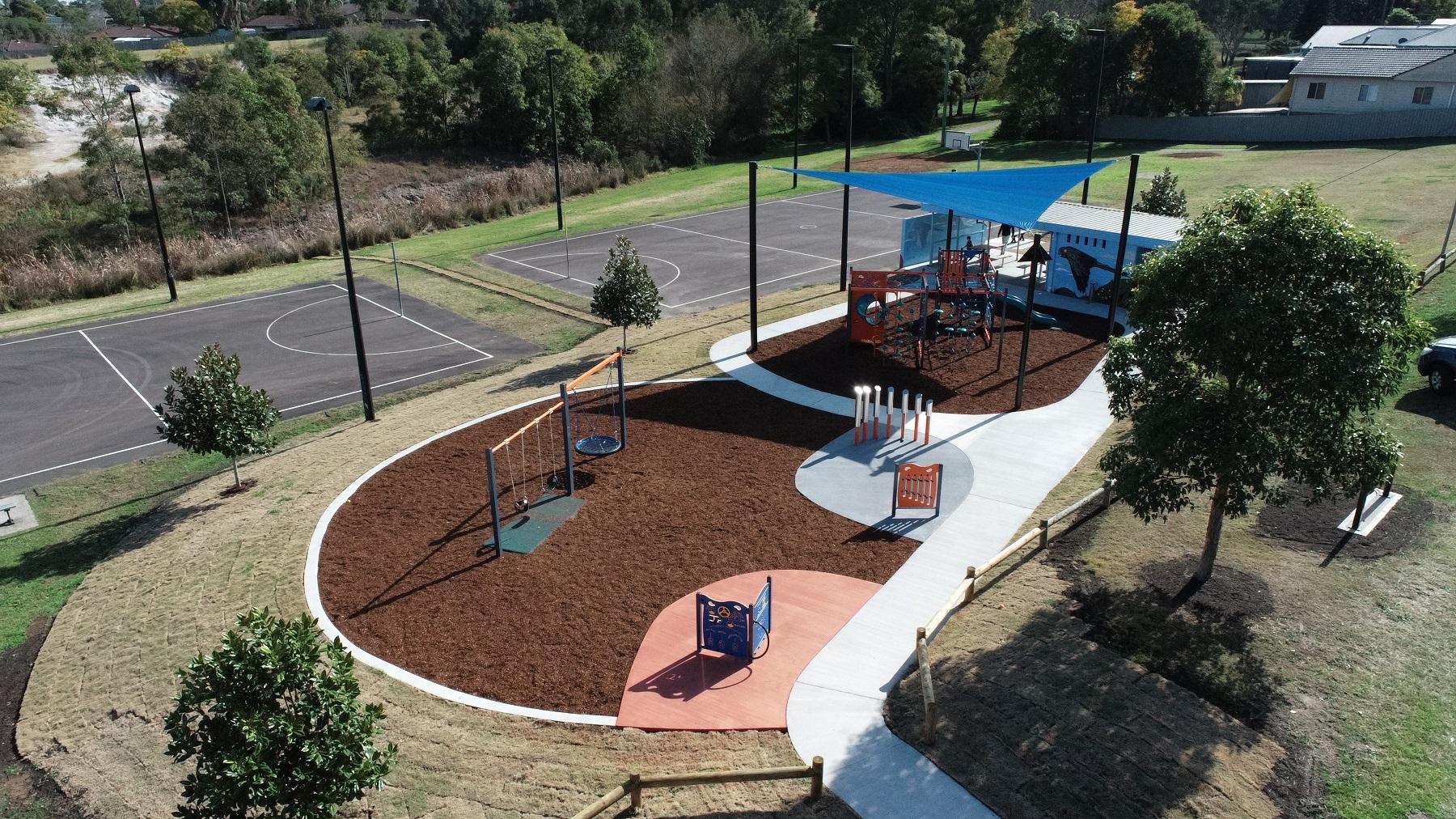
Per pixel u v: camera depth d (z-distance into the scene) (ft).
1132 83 210.59
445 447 65.72
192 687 27.66
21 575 53.42
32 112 211.00
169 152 182.60
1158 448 37.35
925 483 53.52
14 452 71.72
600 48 295.69
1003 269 105.70
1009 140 224.12
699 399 72.43
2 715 41.04
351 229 156.15
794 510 54.03
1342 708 35.24
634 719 37.09
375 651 42.27
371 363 88.99
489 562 49.65
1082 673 37.83
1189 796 31.42
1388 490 48.93
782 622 43.16
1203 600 42.29
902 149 225.35
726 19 253.24
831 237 135.03
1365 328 33.86
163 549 54.44
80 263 145.07
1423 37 233.96
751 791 33.09
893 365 78.02
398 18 374.63
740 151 250.37
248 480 63.57
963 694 37.27
